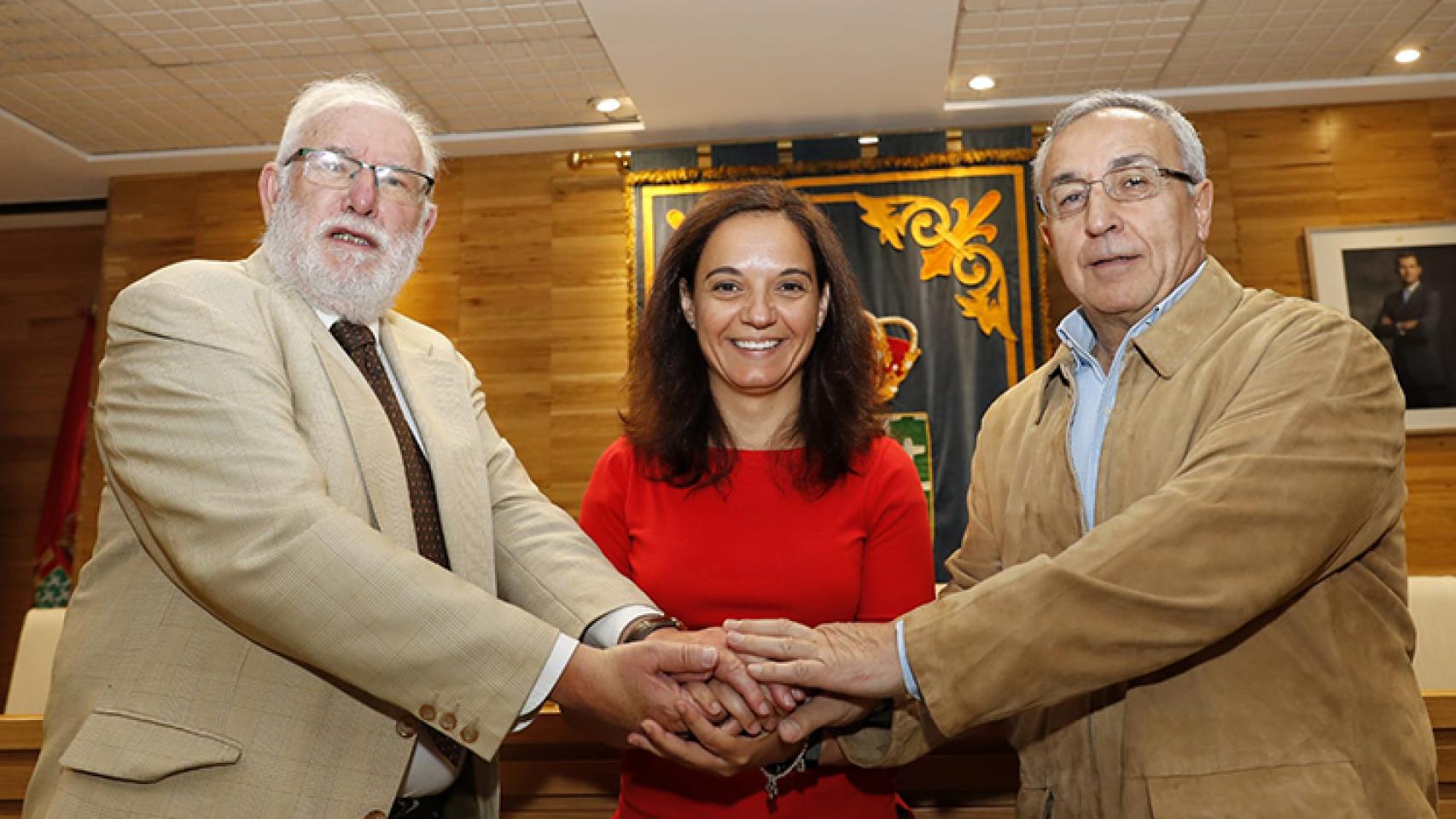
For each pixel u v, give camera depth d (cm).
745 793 163
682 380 184
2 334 656
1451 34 464
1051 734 159
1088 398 171
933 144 525
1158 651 131
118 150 561
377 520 147
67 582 566
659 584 173
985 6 432
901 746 157
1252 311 158
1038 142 526
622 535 183
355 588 131
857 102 508
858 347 184
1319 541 135
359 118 172
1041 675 133
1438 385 500
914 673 140
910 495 177
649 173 531
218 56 461
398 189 171
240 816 131
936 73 481
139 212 579
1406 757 140
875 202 523
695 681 148
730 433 183
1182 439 150
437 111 518
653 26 434
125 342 145
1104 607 132
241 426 137
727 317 176
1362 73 502
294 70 473
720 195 187
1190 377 154
